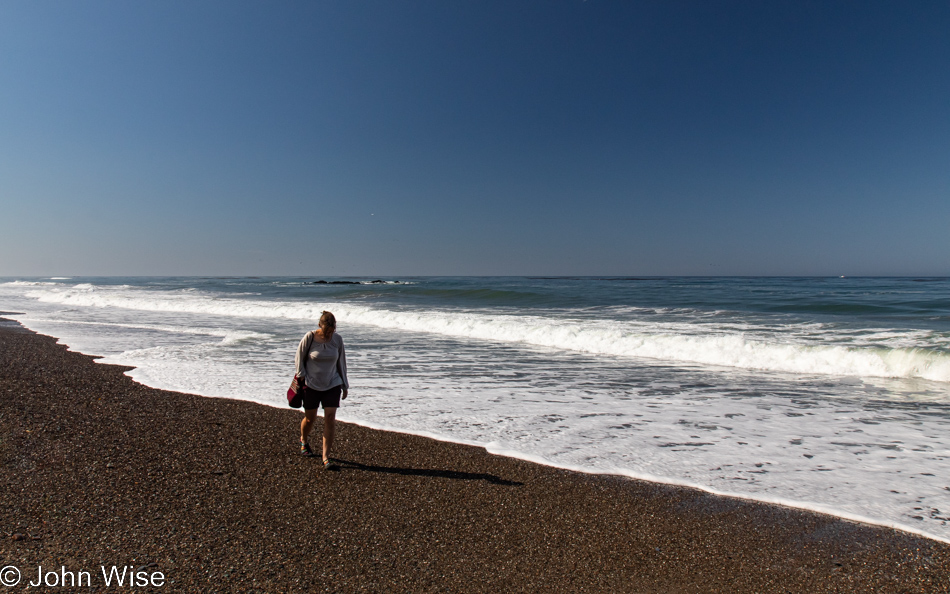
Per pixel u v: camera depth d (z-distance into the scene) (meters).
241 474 4.50
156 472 4.48
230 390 7.80
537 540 3.46
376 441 5.52
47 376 8.55
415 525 3.64
